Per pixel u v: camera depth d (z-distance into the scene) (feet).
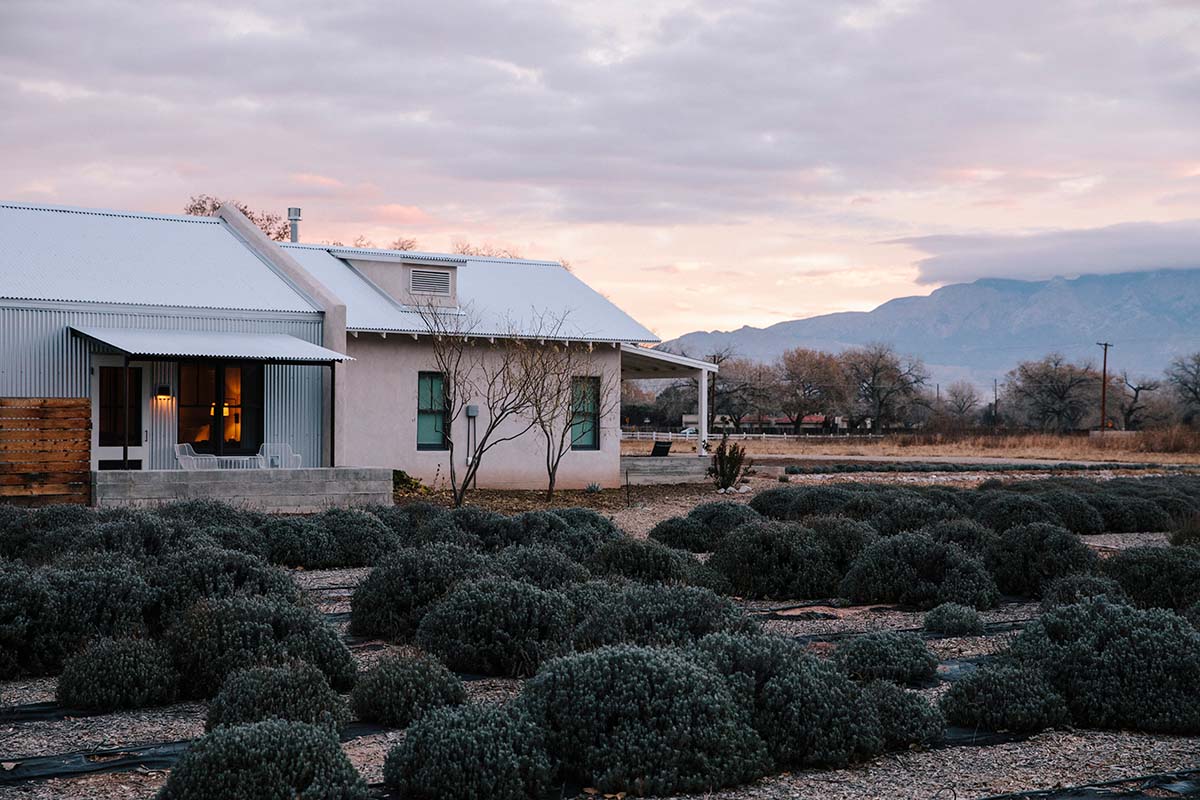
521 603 28.99
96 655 24.94
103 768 20.25
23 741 22.00
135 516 41.29
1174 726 23.53
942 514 54.13
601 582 32.01
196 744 17.83
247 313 68.13
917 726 22.35
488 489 78.54
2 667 27.68
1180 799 19.33
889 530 52.54
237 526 45.19
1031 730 23.63
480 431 78.23
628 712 19.93
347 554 45.93
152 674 24.88
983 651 31.83
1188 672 24.20
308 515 59.62
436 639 28.91
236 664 25.23
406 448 75.46
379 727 22.89
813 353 299.38
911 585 39.37
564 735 19.86
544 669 21.26
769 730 20.97
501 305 84.17
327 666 26.27
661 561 38.96
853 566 40.57
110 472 56.95
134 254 71.82
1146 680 24.17
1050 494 64.08
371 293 79.51
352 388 73.15
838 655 28.14
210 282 70.49
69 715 23.97
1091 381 313.32
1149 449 183.93
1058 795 19.36
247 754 17.35
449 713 19.76
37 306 61.67
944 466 116.67
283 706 21.57
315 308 70.85
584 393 82.17
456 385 73.61
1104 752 22.12
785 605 39.34
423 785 18.44
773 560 41.14
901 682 27.20
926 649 28.25
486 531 47.37
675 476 87.45
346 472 62.34
